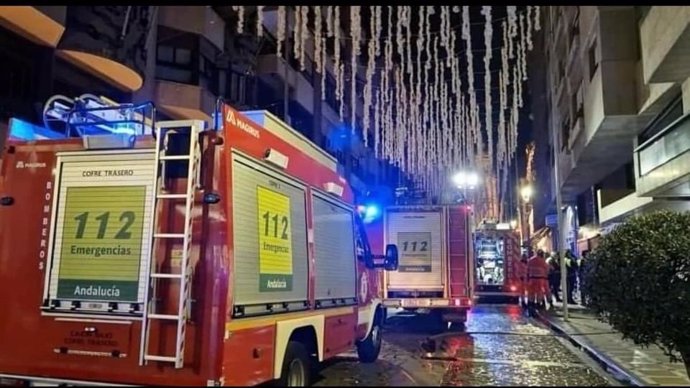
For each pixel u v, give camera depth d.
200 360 4.77
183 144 5.19
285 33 28.03
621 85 16.69
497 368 9.20
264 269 5.58
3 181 5.68
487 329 14.89
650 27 13.09
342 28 33.88
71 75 17.11
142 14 18.66
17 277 5.48
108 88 18.72
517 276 24.42
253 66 29.28
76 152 5.56
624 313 7.96
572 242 34.09
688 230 8.07
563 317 16.77
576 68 23.30
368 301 9.50
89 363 5.13
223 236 4.93
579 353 10.87
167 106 22.25
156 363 4.90
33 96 15.26
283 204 6.18
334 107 41.09
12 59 14.80
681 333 7.67
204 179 5.04
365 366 9.40
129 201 5.34
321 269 7.23
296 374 6.23
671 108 15.27
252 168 5.52
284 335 5.84
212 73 25.80
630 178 23.69
